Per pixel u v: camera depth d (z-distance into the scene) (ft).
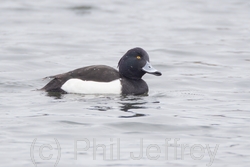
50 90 48.16
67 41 78.23
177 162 32.68
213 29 88.07
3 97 46.88
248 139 36.58
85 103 44.68
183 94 49.85
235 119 41.32
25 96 47.19
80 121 39.81
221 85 54.19
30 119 40.19
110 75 47.98
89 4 108.58
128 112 42.42
